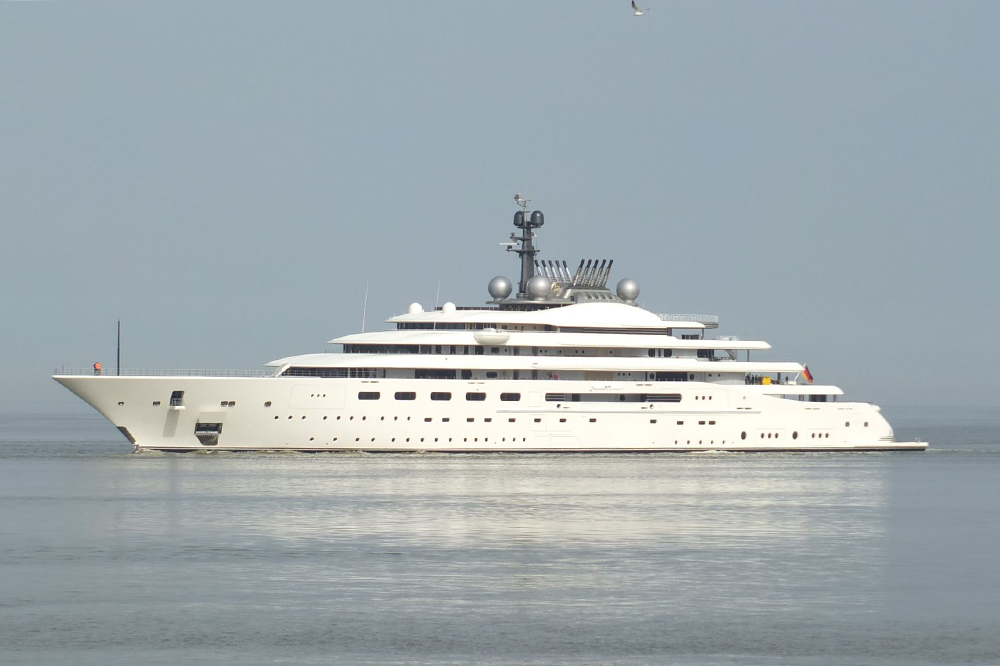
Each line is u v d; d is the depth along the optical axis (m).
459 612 190.62
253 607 193.00
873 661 168.62
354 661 166.38
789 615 191.12
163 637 176.75
